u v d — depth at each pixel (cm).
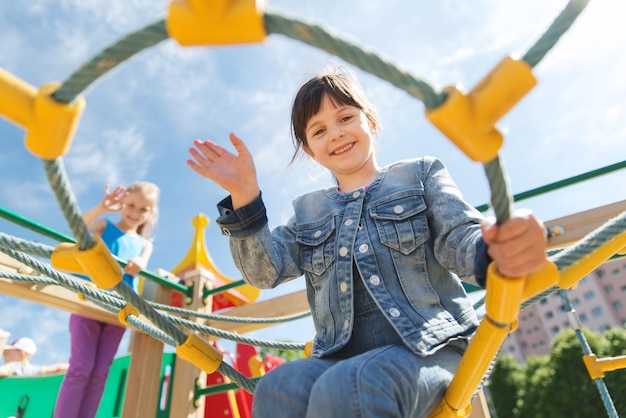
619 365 200
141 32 52
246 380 110
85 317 266
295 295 279
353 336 95
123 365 330
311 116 125
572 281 95
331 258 107
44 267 119
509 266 59
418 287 96
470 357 74
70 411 242
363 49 52
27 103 56
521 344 3712
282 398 84
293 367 89
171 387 299
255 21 49
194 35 51
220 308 423
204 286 310
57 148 59
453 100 52
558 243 214
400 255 100
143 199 314
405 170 112
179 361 296
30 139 58
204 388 288
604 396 198
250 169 101
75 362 254
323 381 77
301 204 125
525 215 57
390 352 82
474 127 53
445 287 99
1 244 95
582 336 211
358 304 98
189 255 430
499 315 66
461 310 97
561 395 1530
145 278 287
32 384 319
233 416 343
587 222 212
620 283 3300
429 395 80
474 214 93
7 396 306
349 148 120
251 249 104
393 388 75
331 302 101
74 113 56
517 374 2042
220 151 102
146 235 322
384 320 94
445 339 88
